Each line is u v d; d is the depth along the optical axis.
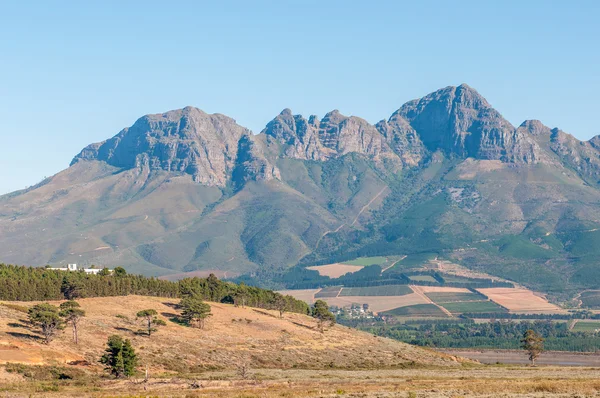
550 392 121.75
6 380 143.00
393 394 120.12
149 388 142.38
